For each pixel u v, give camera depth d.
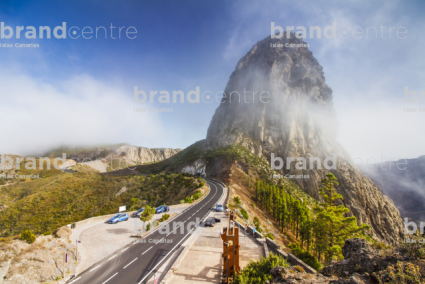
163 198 60.00
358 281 6.50
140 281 13.20
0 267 12.02
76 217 53.94
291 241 39.59
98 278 13.58
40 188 73.12
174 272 14.06
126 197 65.69
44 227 49.38
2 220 53.53
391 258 7.24
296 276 8.34
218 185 68.12
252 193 67.38
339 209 26.05
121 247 18.77
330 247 23.42
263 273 9.95
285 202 47.84
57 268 13.84
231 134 134.00
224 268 12.80
